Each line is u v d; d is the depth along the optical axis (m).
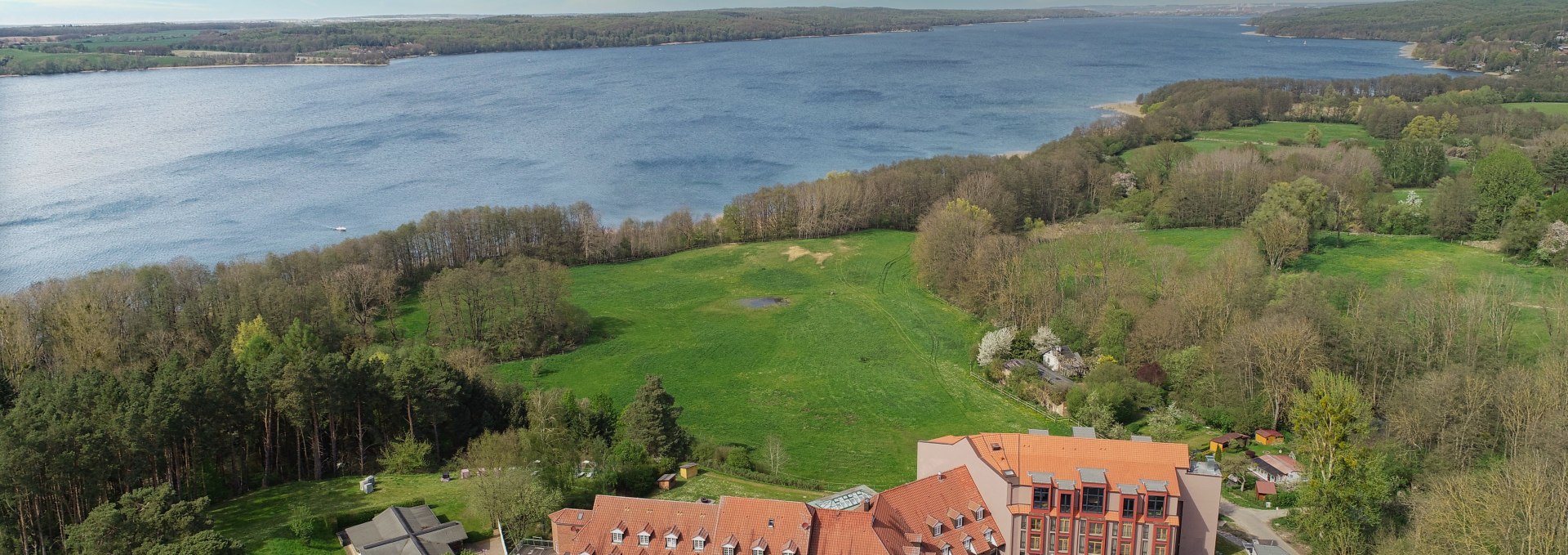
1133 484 99.12
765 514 96.31
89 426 103.50
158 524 88.06
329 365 123.00
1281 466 124.19
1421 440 127.50
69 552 95.38
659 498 118.69
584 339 196.00
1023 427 150.75
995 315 197.88
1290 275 188.62
